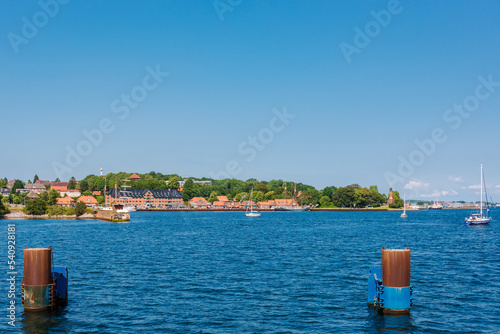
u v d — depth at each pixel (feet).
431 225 520.42
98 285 145.69
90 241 295.28
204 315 112.37
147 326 103.91
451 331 99.86
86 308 117.19
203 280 154.61
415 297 129.08
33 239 307.99
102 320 107.55
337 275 163.94
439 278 156.97
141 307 119.03
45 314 110.22
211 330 101.55
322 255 221.25
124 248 252.21
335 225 520.42
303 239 318.04
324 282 150.92
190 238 324.39
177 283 149.38
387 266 106.63
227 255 221.25
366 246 266.16
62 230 403.75
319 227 476.13
